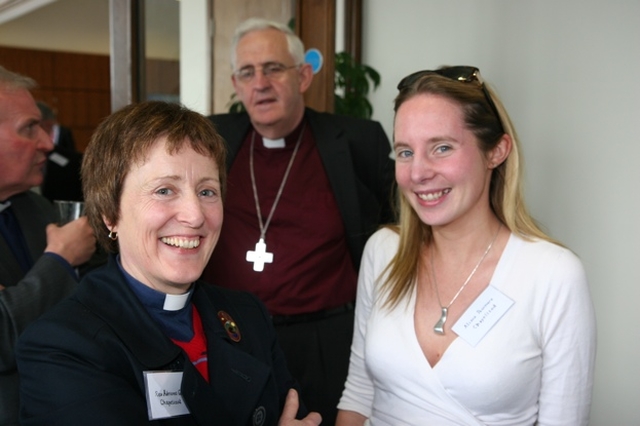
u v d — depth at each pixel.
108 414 0.98
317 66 3.03
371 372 1.51
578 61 3.30
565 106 3.37
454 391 1.36
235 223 2.35
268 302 2.26
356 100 3.99
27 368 1.04
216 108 3.53
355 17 4.39
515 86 3.60
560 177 3.42
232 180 2.39
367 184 2.43
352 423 1.60
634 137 3.11
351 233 2.31
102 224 1.17
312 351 2.25
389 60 4.33
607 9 3.16
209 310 1.27
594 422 3.33
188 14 3.84
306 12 3.04
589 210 3.30
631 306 3.17
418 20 4.12
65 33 7.93
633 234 3.14
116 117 1.12
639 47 3.06
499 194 1.53
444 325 1.43
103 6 6.48
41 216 1.88
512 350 1.34
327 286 2.29
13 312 1.46
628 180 3.14
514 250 1.45
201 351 1.21
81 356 1.02
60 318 1.06
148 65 4.00
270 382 1.29
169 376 1.08
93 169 1.13
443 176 1.40
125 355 1.05
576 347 1.35
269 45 2.29
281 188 2.35
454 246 1.50
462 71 1.48
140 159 1.07
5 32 7.89
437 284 1.50
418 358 1.40
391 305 1.51
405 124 1.42
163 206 1.08
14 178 1.71
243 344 1.29
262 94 2.29
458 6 3.87
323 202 2.34
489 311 1.39
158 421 1.04
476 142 1.42
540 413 1.38
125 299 1.12
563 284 1.36
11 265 1.72
